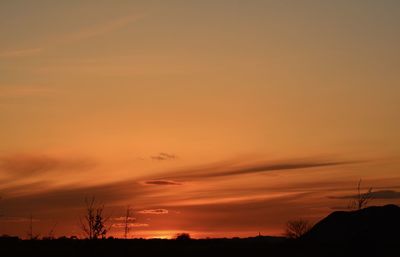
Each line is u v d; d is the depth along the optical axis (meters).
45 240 91.88
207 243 112.81
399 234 88.62
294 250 83.31
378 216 98.12
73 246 83.75
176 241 116.81
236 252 83.75
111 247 83.06
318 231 103.19
